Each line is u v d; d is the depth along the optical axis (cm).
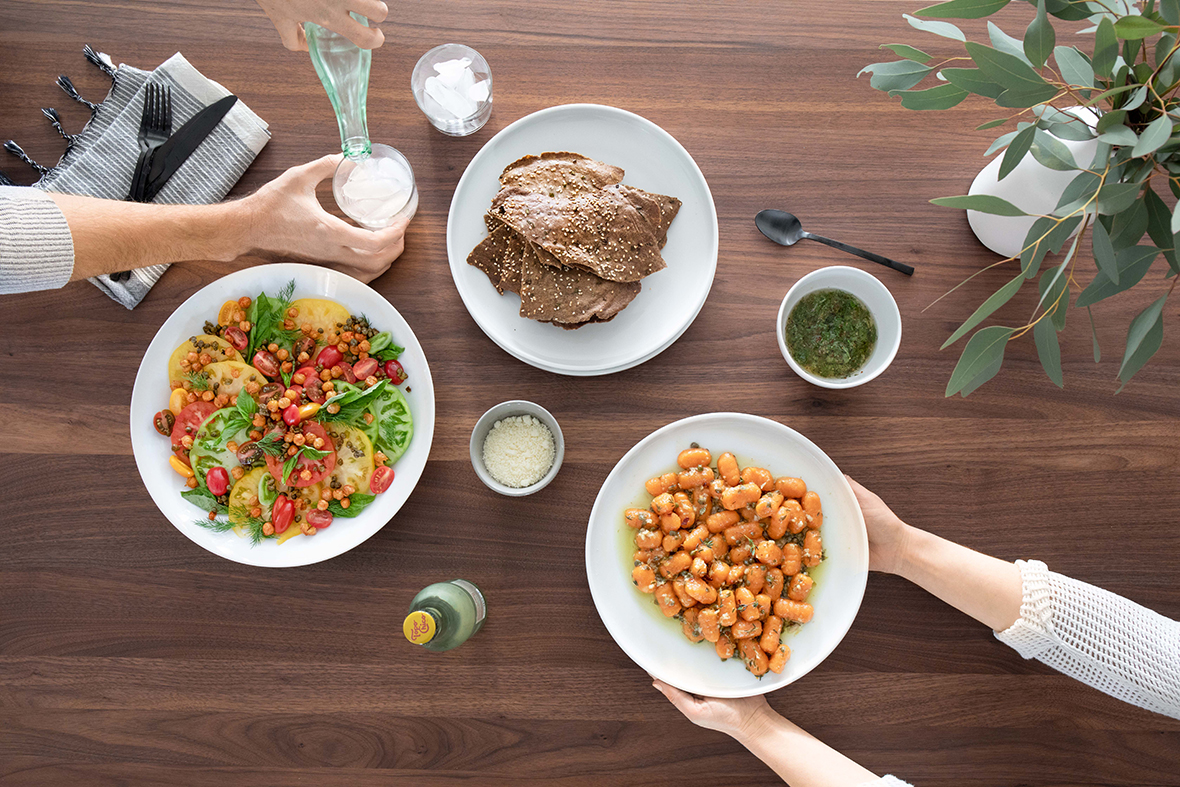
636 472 130
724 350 135
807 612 122
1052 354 93
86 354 135
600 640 135
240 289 129
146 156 129
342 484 129
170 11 134
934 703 135
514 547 135
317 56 115
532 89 136
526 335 130
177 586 137
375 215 125
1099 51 75
